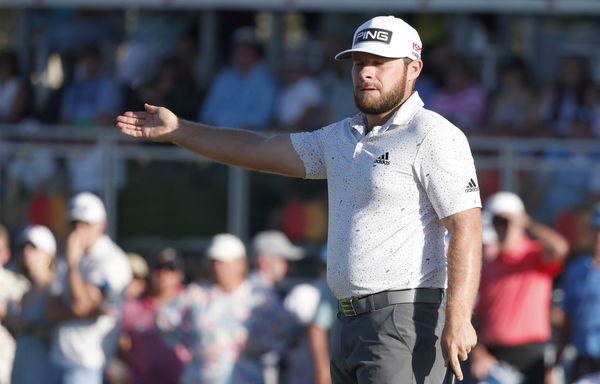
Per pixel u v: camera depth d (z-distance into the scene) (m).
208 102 37.81
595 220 28.11
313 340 27.25
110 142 33.88
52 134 34.19
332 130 15.93
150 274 29.25
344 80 38.03
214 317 26.83
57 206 33.97
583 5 36.81
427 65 38.62
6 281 28.50
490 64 40.91
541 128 36.38
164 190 33.59
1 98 40.16
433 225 15.34
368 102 15.27
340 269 15.51
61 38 41.19
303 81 37.31
